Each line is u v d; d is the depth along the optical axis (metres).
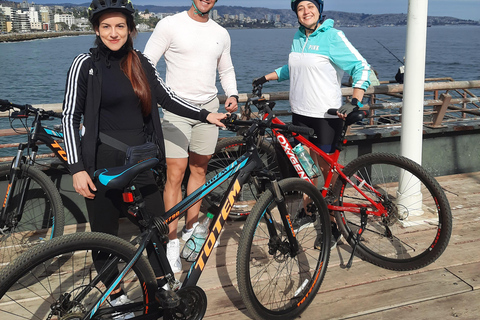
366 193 3.07
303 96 3.12
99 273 1.92
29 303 2.56
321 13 3.05
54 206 2.89
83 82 2.04
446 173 4.96
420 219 3.63
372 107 4.54
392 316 2.49
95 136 2.07
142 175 2.23
